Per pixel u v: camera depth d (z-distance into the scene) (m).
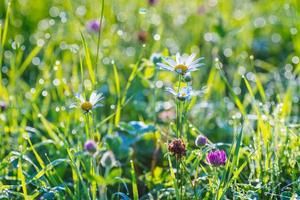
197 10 1.85
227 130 1.34
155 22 1.85
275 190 1.10
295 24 1.72
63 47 1.62
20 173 1.08
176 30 1.83
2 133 1.28
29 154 1.26
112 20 1.76
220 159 1.04
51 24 1.69
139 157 1.29
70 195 1.07
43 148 1.28
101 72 1.54
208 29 1.80
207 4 1.97
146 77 1.29
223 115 1.40
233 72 1.63
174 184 1.04
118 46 1.67
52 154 1.25
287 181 1.13
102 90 1.46
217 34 1.69
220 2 1.93
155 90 1.30
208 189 1.08
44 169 1.08
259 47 1.77
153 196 1.16
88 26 1.58
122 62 1.60
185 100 1.08
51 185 1.15
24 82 1.51
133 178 1.05
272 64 1.71
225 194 1.10
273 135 1.16
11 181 1.17
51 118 1.40
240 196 1.06
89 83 1.47
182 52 1.69
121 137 1.24
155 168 1.22
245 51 1.75
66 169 1.24
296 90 1.49
